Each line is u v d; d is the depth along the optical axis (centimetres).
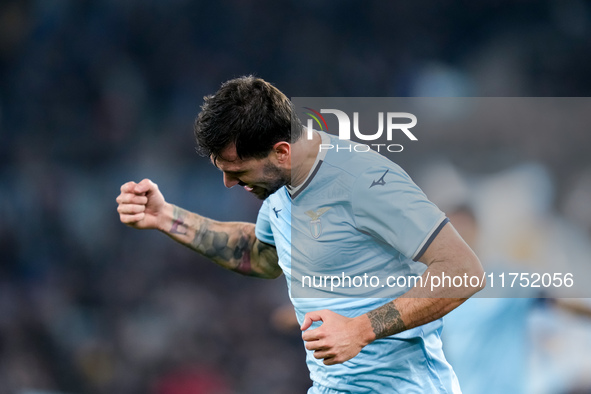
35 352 3016
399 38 4409
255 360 3047
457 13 4403
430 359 903
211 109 859
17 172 3700
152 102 4141
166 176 3697
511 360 1386
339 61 4369
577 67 4253
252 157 862
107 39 4194
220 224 1066
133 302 3250
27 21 4228
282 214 928
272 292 3269
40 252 3428
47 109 3972
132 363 3017
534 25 4366
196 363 3016
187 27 4328
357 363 884
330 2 4444
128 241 3450
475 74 4322
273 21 4403
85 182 3681
